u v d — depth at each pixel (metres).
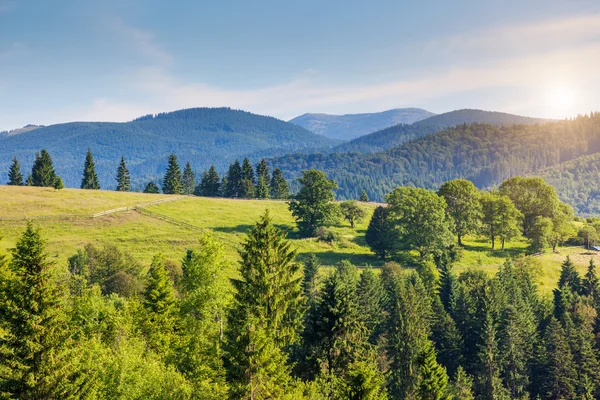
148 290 44.97
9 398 21.17
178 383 28.00
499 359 59.59
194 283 34.12
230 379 28.92
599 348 66.44
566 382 59.47
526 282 79.94
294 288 34.03
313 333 38.09
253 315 30.75
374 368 39.34
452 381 56.97
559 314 72.69
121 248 93.31
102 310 41.50
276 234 34.16
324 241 107.56
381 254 99.31
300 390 31.39
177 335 40.47
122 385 26.62
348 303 38.31
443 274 75.50
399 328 53.47
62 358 22.75
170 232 106.69
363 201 179.25
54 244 90.06
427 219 93.25
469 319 66.50
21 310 21.55
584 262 103.81
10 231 94.19
